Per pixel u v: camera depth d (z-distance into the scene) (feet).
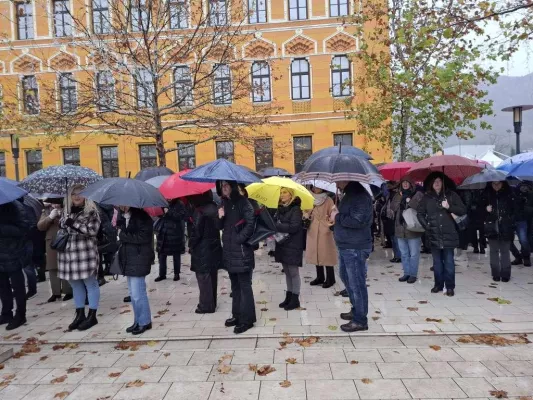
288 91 66.28
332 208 21.25
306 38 65.72
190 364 13.57
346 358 13.55
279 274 26.73
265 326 16.79
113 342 15.83
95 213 17.26
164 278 26.30
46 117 34.76
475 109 36.35
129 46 32.48
